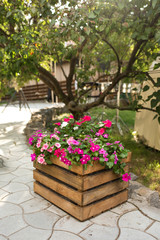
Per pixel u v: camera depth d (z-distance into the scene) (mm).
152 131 4957
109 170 2555
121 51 5809
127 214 2535
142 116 5422
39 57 4770
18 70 3977
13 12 3533
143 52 4809
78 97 6348
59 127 3051
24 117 9391
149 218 2469
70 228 2248
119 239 2100
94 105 5523
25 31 3627
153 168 3971
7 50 3740
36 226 2271
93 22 3178
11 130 7008
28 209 2588
